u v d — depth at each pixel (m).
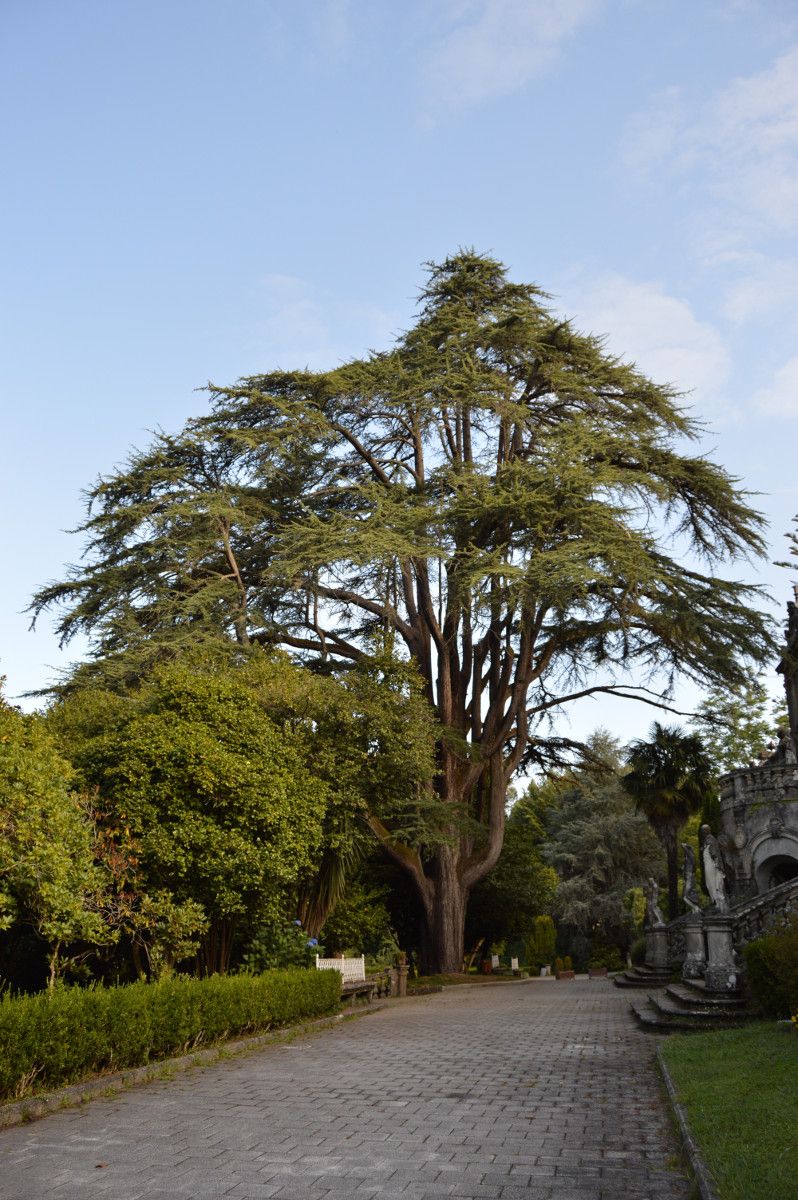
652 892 26.62
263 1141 7.25
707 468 31.44
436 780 33.56
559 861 58.72
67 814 12.11
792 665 28.98
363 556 27.58
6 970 14.73
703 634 29.72
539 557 27.23
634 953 31.09
